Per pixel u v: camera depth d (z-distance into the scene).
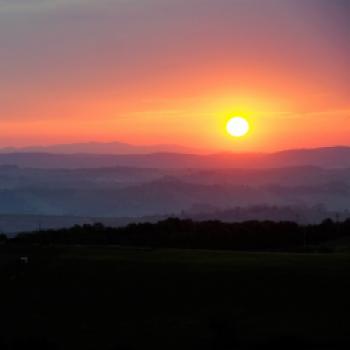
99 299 119.56
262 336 91.19
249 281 121.69
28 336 96.75
